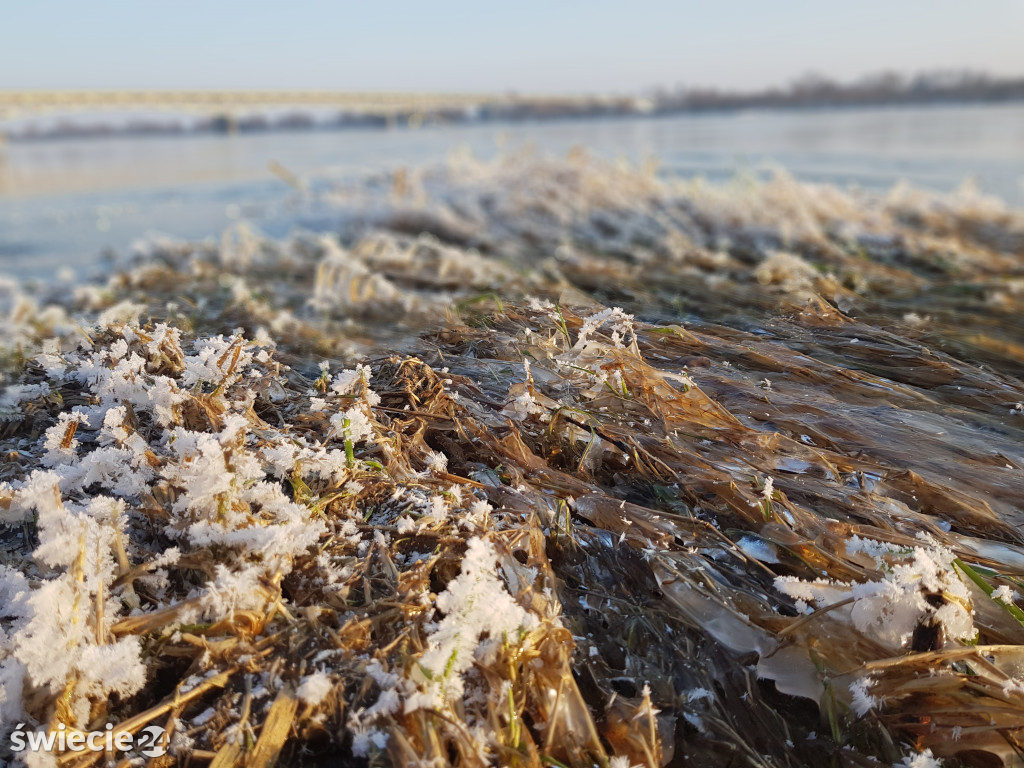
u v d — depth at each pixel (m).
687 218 1.30
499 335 0.49
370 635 0.24
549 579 0.27
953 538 0.29
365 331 0.58
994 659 0.24
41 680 0.22
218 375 0.35
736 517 0.31
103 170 3.66
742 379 0.43
